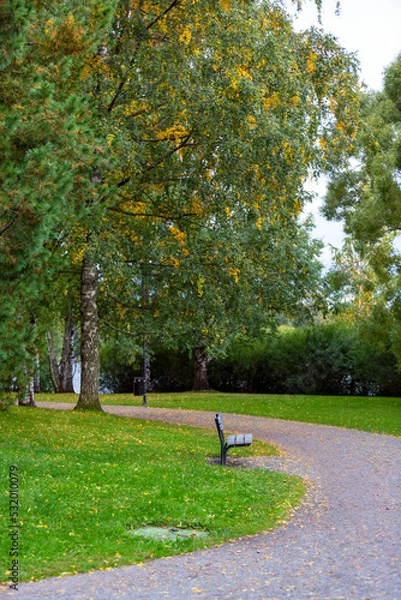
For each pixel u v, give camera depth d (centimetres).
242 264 1956
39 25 1327
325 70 1947
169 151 1984
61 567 698
